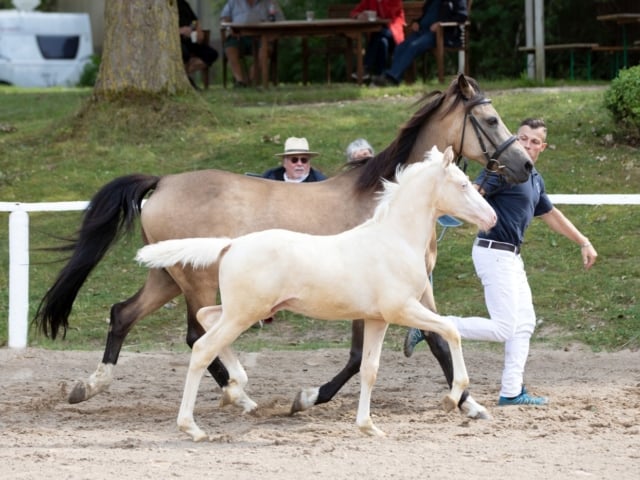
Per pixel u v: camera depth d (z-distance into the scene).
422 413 10.09
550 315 14.27
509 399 10.36
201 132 20.05
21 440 8.84
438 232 16.78
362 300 8.70
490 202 10.17
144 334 14.55
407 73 25.58
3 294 15.45
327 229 10.11
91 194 18.19
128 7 20.52
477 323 10.12
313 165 18.19
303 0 32.72
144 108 20.42
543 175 17.67
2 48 38.12
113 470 7.54
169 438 8.97
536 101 20.84
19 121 22.86
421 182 8.90
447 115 10.41
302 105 22.36
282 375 12.28
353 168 10.47
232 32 24.14
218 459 7.96
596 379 11.79
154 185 10.60
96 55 37.75
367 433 8.95
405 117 20.41
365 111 21.03
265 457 8.03
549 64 31.00
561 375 12.05
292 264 8.59
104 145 19.89
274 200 10.18
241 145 19.34
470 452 8.17
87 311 15.02
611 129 19.11
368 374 8.97
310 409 10.33
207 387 11.71
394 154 10.34
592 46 25.02
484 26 32.78
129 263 16.45
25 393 11.28
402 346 13.78
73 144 20.03
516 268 10.20
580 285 14.86
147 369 12.70
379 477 7.34
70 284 10.64
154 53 20.58
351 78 26.25
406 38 24.11
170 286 10.62
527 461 7.84
